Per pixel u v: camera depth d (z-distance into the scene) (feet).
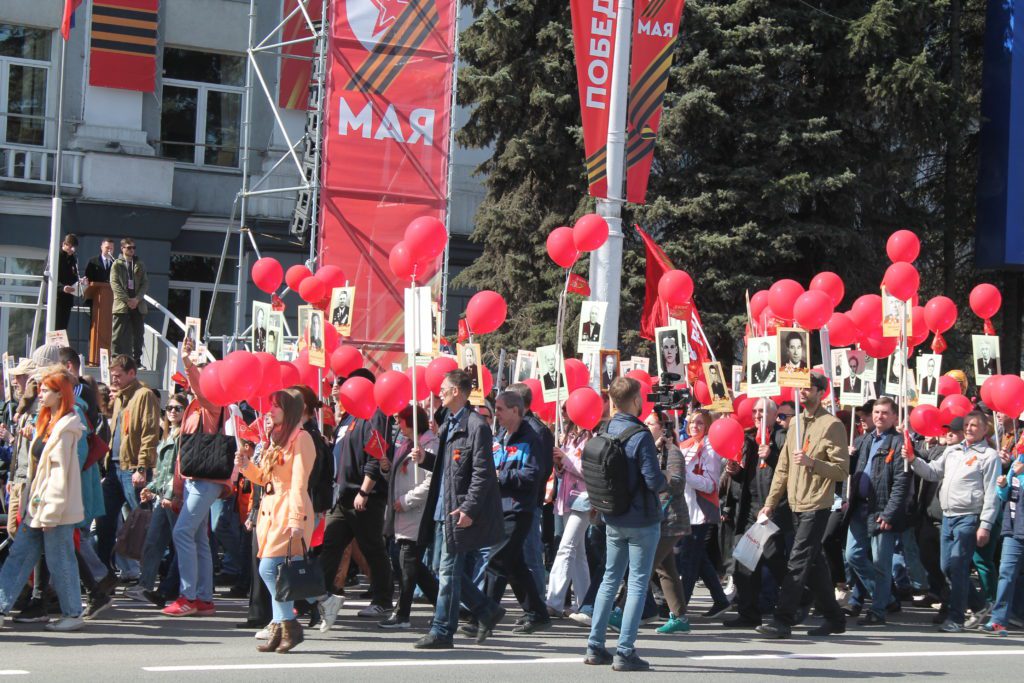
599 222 44.86
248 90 76.38
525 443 36.45
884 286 45.47
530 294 86.38
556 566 39.86
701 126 80.12
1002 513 42.39
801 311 38.86
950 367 84.17
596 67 54.80
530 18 84.33
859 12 83.10
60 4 92.07
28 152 90.68
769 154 80.74
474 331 42.16
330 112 64.69
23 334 91.25
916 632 40.98
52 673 28.76
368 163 65.31
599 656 32.12
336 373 43.06
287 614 32.14
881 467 42.39
